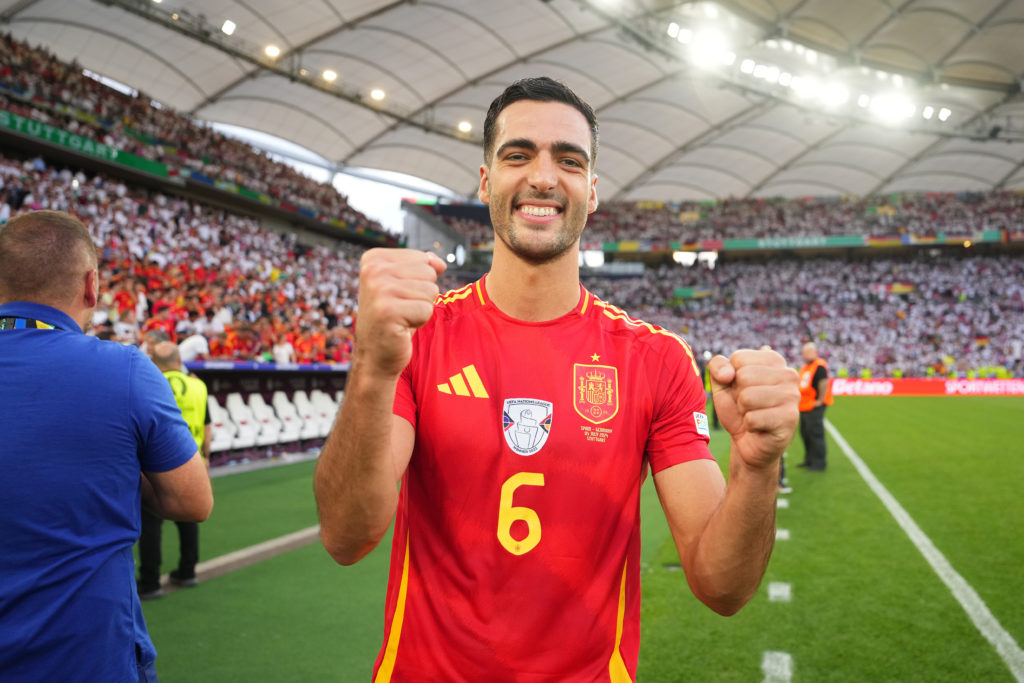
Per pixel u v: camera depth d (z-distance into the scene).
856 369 31.47
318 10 21.08
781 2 22.33
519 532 1.25
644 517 6.56
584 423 1.29
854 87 29.16
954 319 33.53
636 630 1.33
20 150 16.61
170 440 1.64
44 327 1.58
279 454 10.78
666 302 37.75
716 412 1.04
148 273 13.06
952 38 24.67
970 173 39.19
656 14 22.88
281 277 17.89
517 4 22.08
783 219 39.53
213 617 3.78
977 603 3.84
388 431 1.03
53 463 1.44
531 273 1.33
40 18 20.36
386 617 1.31
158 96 26.03
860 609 3.80
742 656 3.22
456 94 28.31
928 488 7.33
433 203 39.69
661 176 40.19
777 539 5.39
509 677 1.21
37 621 1.38
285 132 30.44
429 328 1.37
